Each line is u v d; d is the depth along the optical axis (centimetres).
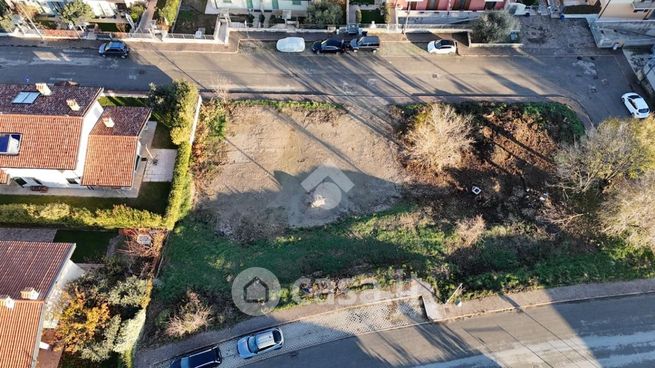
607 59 5528
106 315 3538
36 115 4191
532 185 4638
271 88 5253
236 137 4884
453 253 4184
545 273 4019
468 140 4628
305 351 3662
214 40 5566
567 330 3750
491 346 3678
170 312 3778
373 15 5856
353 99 5178
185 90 4666
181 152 4562
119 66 5422
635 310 3841
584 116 5116
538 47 5612
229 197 4541
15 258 3562
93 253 4203
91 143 4362
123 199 4462
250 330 3734
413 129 4891
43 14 5866
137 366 3594
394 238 4244
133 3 5828
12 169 4162
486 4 5816
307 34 5694
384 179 4662
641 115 5028
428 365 3612
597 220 4341
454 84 5300
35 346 3225
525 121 4988
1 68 5391
